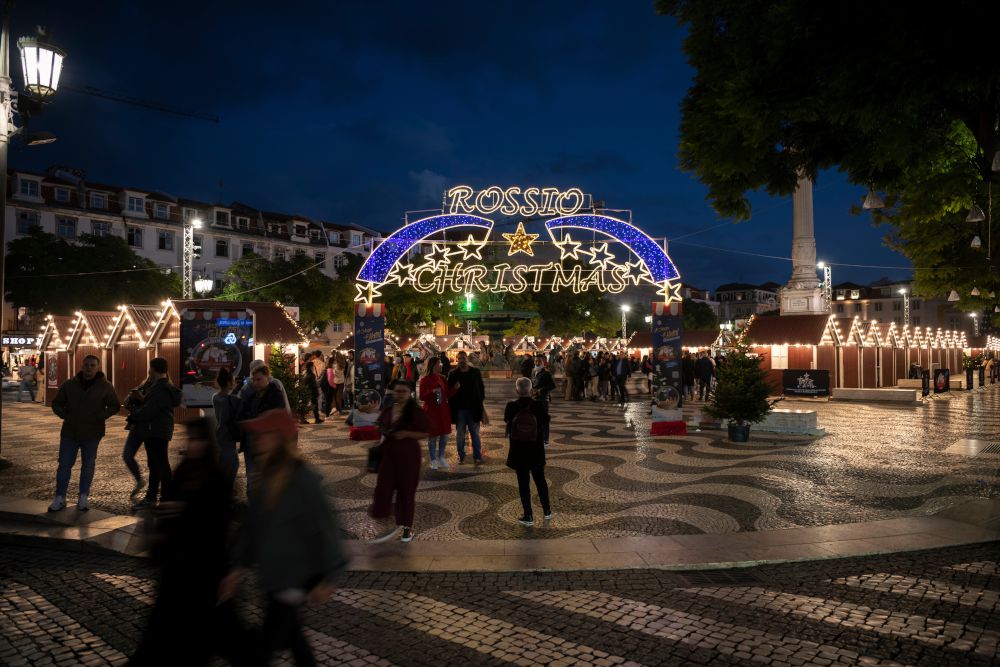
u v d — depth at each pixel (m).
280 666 3.74
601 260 13.90
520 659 3.82
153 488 7.30
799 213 28.73
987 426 14.88
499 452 11.27
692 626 4.28
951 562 5.54
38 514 6.84
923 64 5.31
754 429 13.59
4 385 30.19
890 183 8.34
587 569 5.39
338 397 17.91
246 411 7.44
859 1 5.28
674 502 7.59
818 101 6.31
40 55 8.77
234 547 3.11
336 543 3.06
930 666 3.69
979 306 25.61
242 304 19.30
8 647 4.02
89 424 7.10
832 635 4.11
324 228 70.69
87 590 5.02
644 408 19.64
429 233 14.38
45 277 36.00
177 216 58.75
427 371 9.81
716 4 7.30
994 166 6.62
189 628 2.97
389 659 3.83
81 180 54.62
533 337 51.00
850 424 15.33
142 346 18.22
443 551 5.84
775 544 5.95
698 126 8.00
